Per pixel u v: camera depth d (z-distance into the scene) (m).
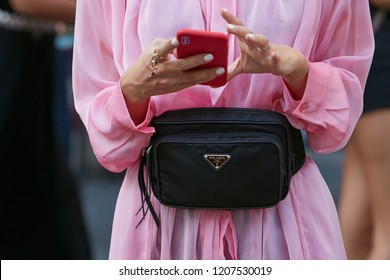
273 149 2.70
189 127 2.73
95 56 2.97
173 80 2.62
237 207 2.73
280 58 2.64
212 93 2.77
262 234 2.81
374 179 4.33
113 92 2.81
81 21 2.96
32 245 4.41
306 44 2.79
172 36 2.76
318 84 2.76
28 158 4.34
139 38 2.82
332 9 2.86
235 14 2.75
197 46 2.54
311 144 2.93
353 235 4.55
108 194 7.94
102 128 2.83
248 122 2.71
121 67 2.89
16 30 4.23
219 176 2.70
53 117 4.40
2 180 4.32
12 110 4.27
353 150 4.52
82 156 8.33
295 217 2.85
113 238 2.97
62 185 4.42
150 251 2.88
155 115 2.84
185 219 2.82
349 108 2.82
